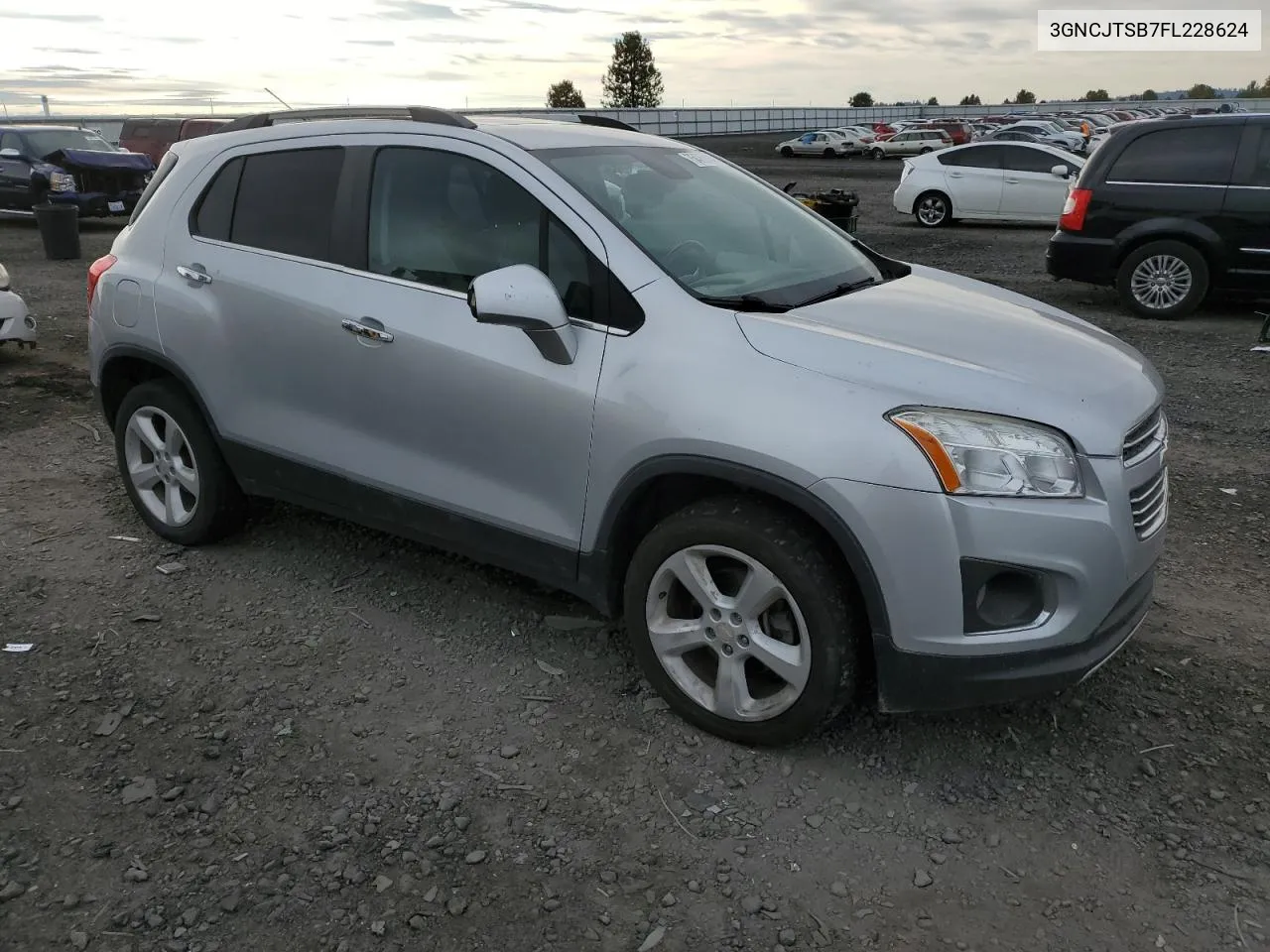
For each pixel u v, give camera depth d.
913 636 2.62
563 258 3.10
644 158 3.65
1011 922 2.35
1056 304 10.33
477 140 3.35
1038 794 2.80
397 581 4.03
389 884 2.44
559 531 3.14
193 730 3.04
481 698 3.23
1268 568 4.24
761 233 3.57
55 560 4.19
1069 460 2.60
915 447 2.54
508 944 2.27
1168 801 2.78
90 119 29.31
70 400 6.73
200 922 2.32
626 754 2.96
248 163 3.88
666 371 2.84
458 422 3.28
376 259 3.49
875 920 2.35
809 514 2.64
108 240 16.22
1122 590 2.72
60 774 2.82
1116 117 48.12
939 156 17.70
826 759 2.94
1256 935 2.31
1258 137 8.87
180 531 4.27
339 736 3.02
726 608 2.87
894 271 3.85
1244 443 5.88
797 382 2.68
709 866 2.52
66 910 2.34
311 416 3.68
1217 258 9.12
